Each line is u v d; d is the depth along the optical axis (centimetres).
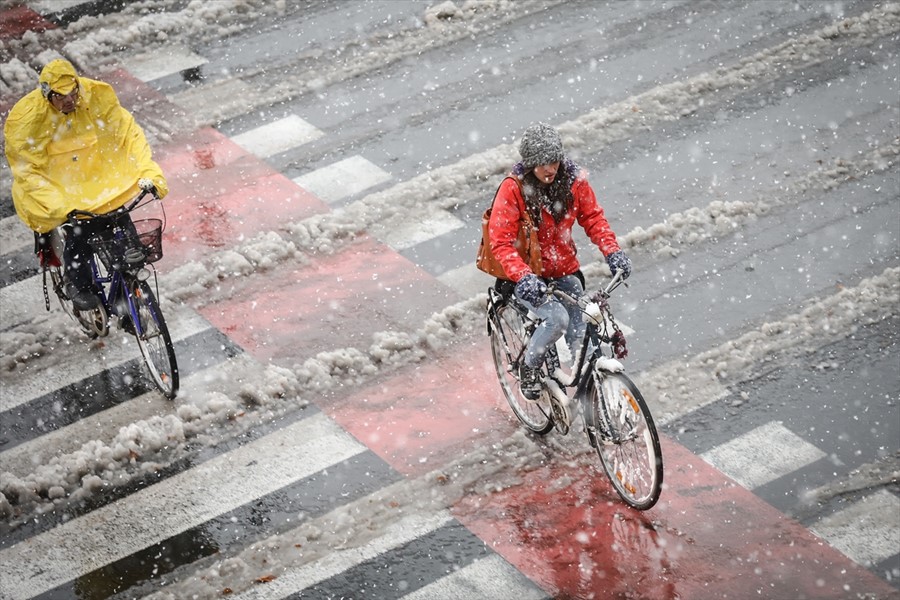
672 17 4850
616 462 2609
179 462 2848
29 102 2852
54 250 3073
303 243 3631
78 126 2909
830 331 3153
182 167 4016
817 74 4409
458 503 2659
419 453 2816
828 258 3453
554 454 2778
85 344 3294
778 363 3048
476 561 2509
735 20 4806
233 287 3459
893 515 2581
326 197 3850
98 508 2733
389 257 3562
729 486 2672
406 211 3762
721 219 3628
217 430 2939
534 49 4656
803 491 2653
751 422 2866
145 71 4591
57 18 4988
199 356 3200
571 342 2577
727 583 2423
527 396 2705
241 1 5019
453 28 4816
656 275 3422
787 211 3675
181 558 2578
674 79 4416
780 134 4062
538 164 2377
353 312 3334
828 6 4875
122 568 2567
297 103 4359
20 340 3303
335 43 4741
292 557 2553
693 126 4134
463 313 3288
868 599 2381
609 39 4703
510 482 2706
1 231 3794
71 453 2912
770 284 3359
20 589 2533
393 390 3036
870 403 2909
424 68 4547
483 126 4178
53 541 2652
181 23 4888
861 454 2752
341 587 2470
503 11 4941
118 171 2989
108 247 2847
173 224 3731
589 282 3406
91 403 3077
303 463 2816
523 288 2405
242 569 2533
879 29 4684
